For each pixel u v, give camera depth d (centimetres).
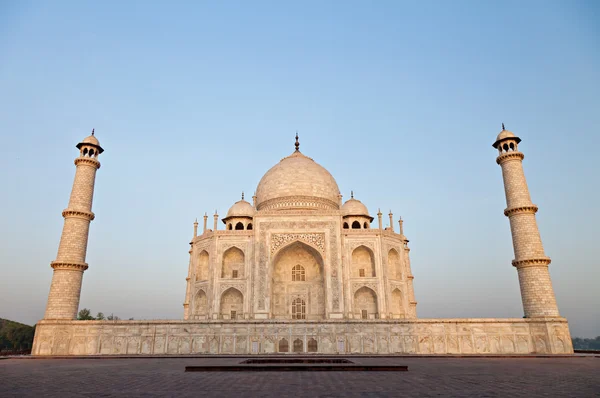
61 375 3247
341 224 8775
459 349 6725
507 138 7812
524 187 7469
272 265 8638
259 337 6794
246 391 2239
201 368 3603
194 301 8750
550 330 6612
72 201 7562
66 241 7281
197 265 8956
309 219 8800
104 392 2241
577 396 2041
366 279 8506
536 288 6894
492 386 2452
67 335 6800
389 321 6838
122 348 6769
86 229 7550
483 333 6794
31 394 2178
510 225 7506
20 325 13612
